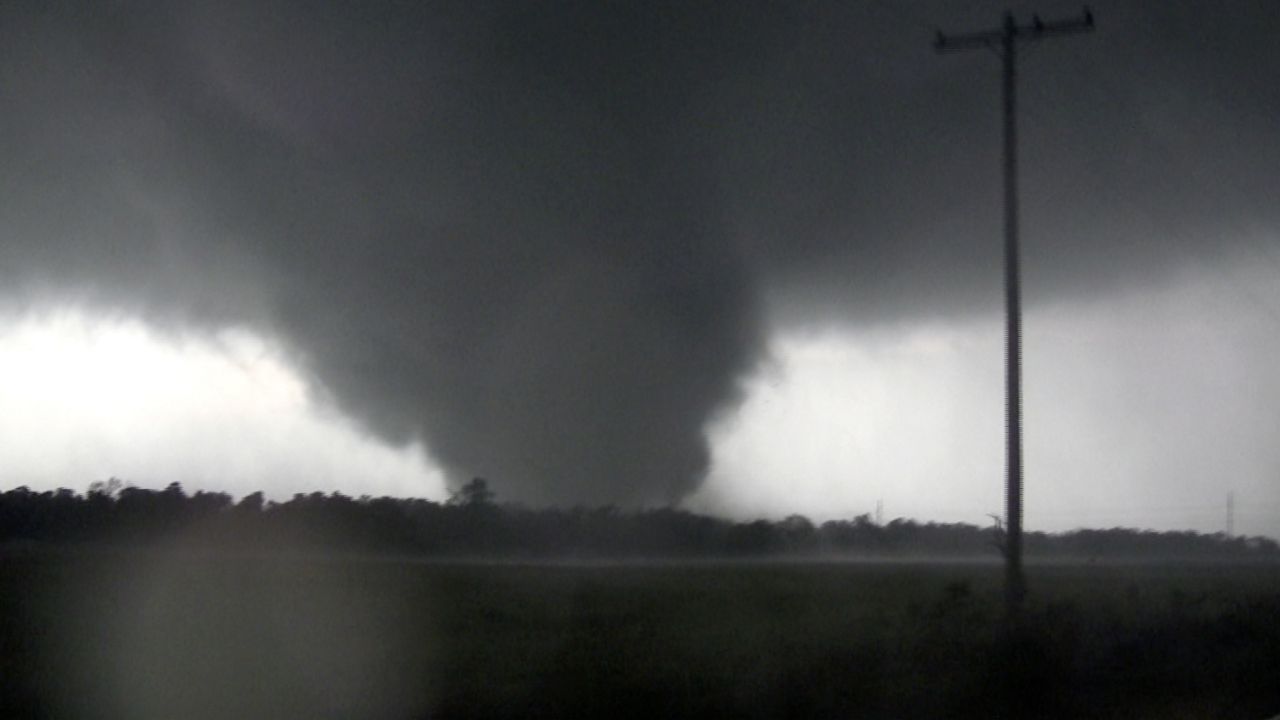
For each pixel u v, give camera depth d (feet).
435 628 113.29
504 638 103.65
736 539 394.93
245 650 92.68
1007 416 114.83
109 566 194.08
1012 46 118.73
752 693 71.72
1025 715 73.92
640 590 180.75
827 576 246.27
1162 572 302.86
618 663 82.58
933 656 88.63
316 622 117.60
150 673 78.43
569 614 130.62
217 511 355.97
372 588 168.86
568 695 70.85
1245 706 76.89
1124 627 108.27
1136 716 73.67
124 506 345.31
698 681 74.18
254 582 172.45
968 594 138.62
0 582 152.15
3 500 331.16
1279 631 113.91
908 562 364.99
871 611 136.67
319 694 71.05
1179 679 88.99
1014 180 117.19
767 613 133.28
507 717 65.67
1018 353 114.83
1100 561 409.49
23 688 70.23
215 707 65.77
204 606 130.11
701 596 165.68
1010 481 113.60
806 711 70.64
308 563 234.79
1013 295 115.65
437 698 70.23
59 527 323.98
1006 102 118.21
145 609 123.95
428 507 365.40
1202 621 120.06
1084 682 86.89
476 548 344.69
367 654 90.27
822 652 87.30
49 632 100.63
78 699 67.46
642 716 67.15
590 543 362.53
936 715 72.95
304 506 361.51
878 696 75.51
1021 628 91.50
